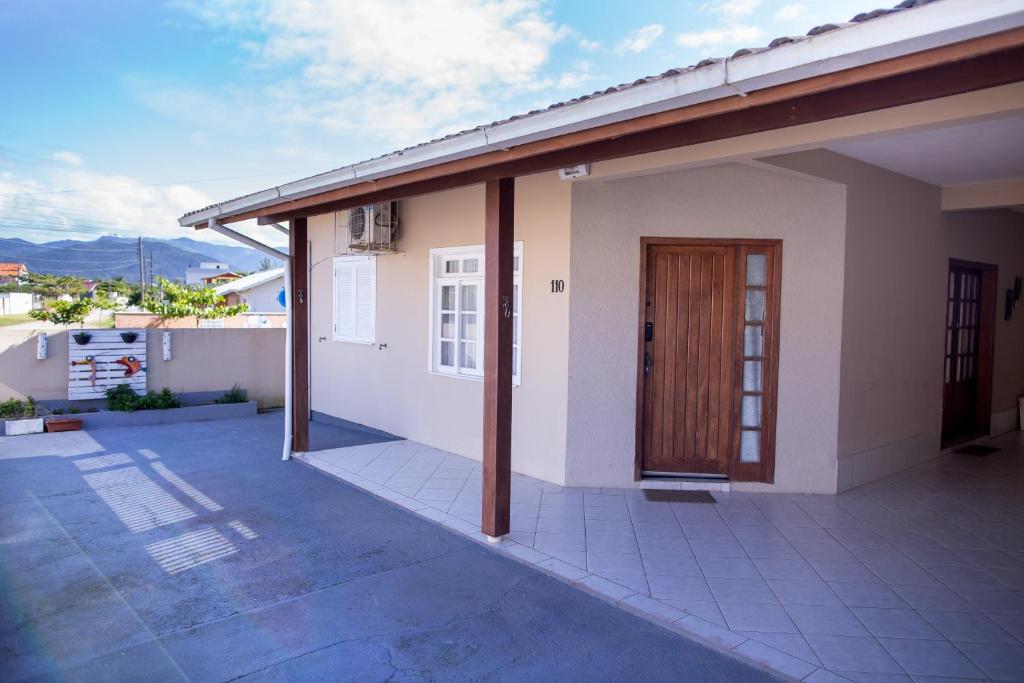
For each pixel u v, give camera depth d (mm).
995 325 8531
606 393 5859
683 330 5914
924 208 6824
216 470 6574
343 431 8609
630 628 3492
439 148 3955
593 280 5797
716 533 4836
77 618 3510
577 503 5469
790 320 5754
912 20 2174
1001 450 7680
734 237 5750
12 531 4812
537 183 6043
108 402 9164
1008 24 2066
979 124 4555
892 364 6488
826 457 5828
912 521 5168
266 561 4301
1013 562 4379
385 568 4215
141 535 4746
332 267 9312
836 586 3980
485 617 3590
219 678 2961
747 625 3484
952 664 3137
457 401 7176
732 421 5906
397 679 2984
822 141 3885
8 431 8180
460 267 7227
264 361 10641
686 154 4539
